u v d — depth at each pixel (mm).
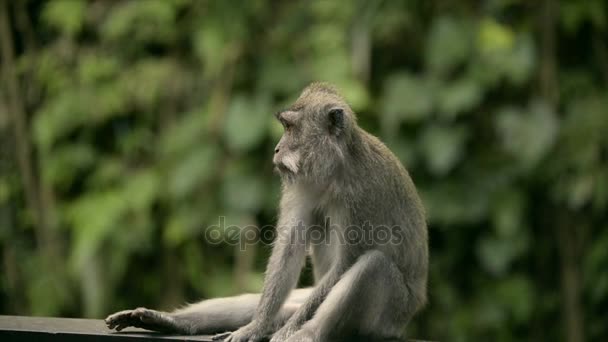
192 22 14375
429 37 13953
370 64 14234
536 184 14297
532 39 14070
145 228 13672
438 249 14312
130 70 14297
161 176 13820
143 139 14195
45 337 7367
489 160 14016
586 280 14156
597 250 13953
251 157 13570
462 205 13734
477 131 14156
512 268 14352
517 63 13664
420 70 14336
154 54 14656
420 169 13875
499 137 14055
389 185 8438
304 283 10875
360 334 8117
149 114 14273
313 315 7984
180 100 14250
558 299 14430
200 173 13406
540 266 14539
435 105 13586
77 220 13789
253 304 8398
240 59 14023
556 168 13977
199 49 13828
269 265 8438
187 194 13641
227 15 14031
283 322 8625
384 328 8258
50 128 14180
